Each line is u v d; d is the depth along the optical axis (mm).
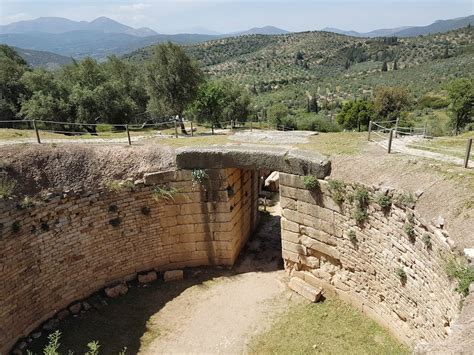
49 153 11195
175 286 12148
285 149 11711
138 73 39406
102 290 11711
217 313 10938
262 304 11234
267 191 19531
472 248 6258
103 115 29969
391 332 9352
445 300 6766
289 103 84062
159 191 11906
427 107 62594
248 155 11578
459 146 11750
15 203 9727
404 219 8414
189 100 25266
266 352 9445
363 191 9531
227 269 12945
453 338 4430
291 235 11734
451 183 8039
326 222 10773
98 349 9617
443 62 108875
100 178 11469
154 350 9672
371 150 11500
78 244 10961
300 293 11477
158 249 12516
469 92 34281
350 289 10664
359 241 9969
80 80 33000
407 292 8500
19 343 9672
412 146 11930
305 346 9508
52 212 10375
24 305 9844
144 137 15977
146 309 11156
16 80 30984
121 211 11625
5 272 9367
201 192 12125
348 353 9133
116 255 11828
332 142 13250
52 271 10477
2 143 13555
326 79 129500
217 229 12555
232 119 38969
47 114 26953
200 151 11781
